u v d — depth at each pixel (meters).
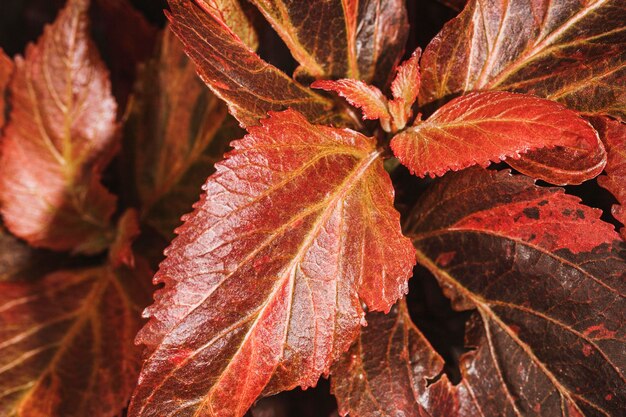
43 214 0.42
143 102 0.43
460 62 0.33
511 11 0.33
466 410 0.32
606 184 0.32
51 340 0.39
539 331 0.32
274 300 0.29
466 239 0.33
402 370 0.33
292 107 0.33
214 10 0.32
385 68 0.35
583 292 0.31
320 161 0.31
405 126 0.33
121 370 0.38
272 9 0.33
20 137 0.41
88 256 0.44
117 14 0.45
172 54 0.41
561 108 0.30
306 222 0.30
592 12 0.33
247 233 0.29
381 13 0.34
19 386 0.38
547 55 0.33
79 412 0.37
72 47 0.41
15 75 0.41
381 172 0.32
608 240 0.31
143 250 0.41
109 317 0.40
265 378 0.29
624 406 0.31
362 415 0.32
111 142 0.42
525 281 0.32
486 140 0.31
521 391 0.32
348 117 0.34
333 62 0.34
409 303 0.38
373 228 0.31
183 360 0.29
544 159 0.31
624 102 0.32
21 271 0.43
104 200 0.43
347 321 0.30
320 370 0.30
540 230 0.31
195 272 0.29
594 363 0.31
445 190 0.33
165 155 0.42
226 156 0.29
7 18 0.51
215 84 0.31
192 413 0.29
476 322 0.33
